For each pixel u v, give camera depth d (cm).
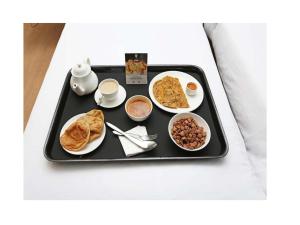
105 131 93
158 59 121
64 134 89
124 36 132
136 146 88
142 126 95
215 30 135
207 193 79
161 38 131
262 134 88
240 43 112
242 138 95
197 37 132
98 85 109
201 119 92
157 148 90
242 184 81
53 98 104
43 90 107
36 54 186
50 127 91
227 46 118
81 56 121
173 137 89
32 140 91
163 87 107
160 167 84
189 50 125
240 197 79
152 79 111
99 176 82
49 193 79
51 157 86
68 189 80
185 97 105
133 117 93
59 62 118
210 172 84
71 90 108
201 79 114
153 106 103
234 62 109
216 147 91
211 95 104
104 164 85
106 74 115
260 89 94
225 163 86
